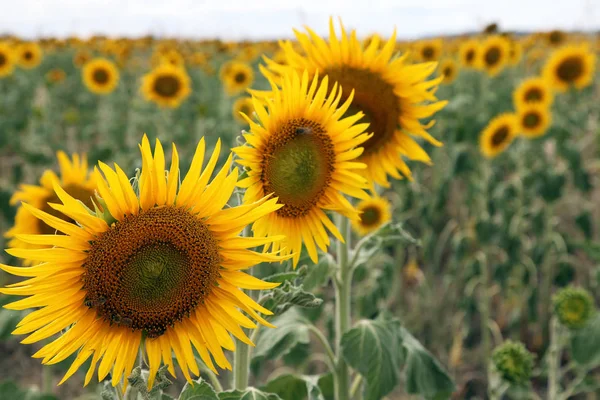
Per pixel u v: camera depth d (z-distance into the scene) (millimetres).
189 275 2104
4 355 7492
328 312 6078
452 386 3797
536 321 7660
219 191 2125
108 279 2027
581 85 9281
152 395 2086
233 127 10367
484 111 10758
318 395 3256
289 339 3713
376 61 3535
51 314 2004
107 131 12828
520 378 4645
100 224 2020
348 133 2855
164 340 2125
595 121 10508
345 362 3766
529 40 17781
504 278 7684
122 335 2090
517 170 9258
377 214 5770
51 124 12766
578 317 4902
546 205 8117
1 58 12789
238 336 2168
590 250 5781
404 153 3699
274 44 22984
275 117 2719
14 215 7156
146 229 2053
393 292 7617
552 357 5258
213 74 18391
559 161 8992
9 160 12008
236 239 2168
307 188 2771
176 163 2094
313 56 3520
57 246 1979
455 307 8430
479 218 8125
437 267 9117
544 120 7672
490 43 10539
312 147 2766
